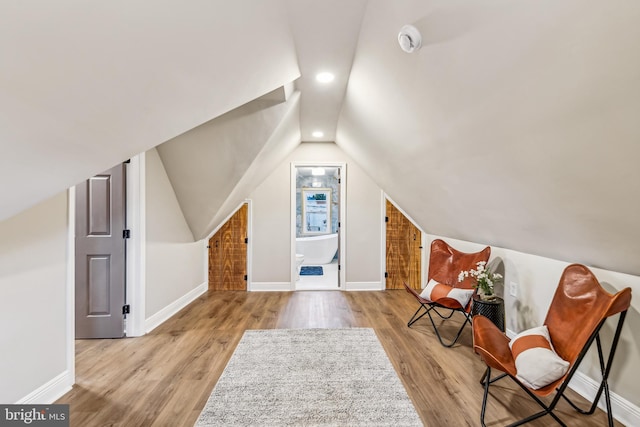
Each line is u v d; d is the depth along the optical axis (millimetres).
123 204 2797
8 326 1599
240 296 4219
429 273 3361
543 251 2258
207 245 4508
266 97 2613
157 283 3158
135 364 2312
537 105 1237
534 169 1563
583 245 1822
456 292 2738
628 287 1601
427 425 1656
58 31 722
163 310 3273
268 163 3869
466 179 2213
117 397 1898
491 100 1410
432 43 1413
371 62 1972
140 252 2842
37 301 1761
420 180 2934
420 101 1886
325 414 1739
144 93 1197
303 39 1845
